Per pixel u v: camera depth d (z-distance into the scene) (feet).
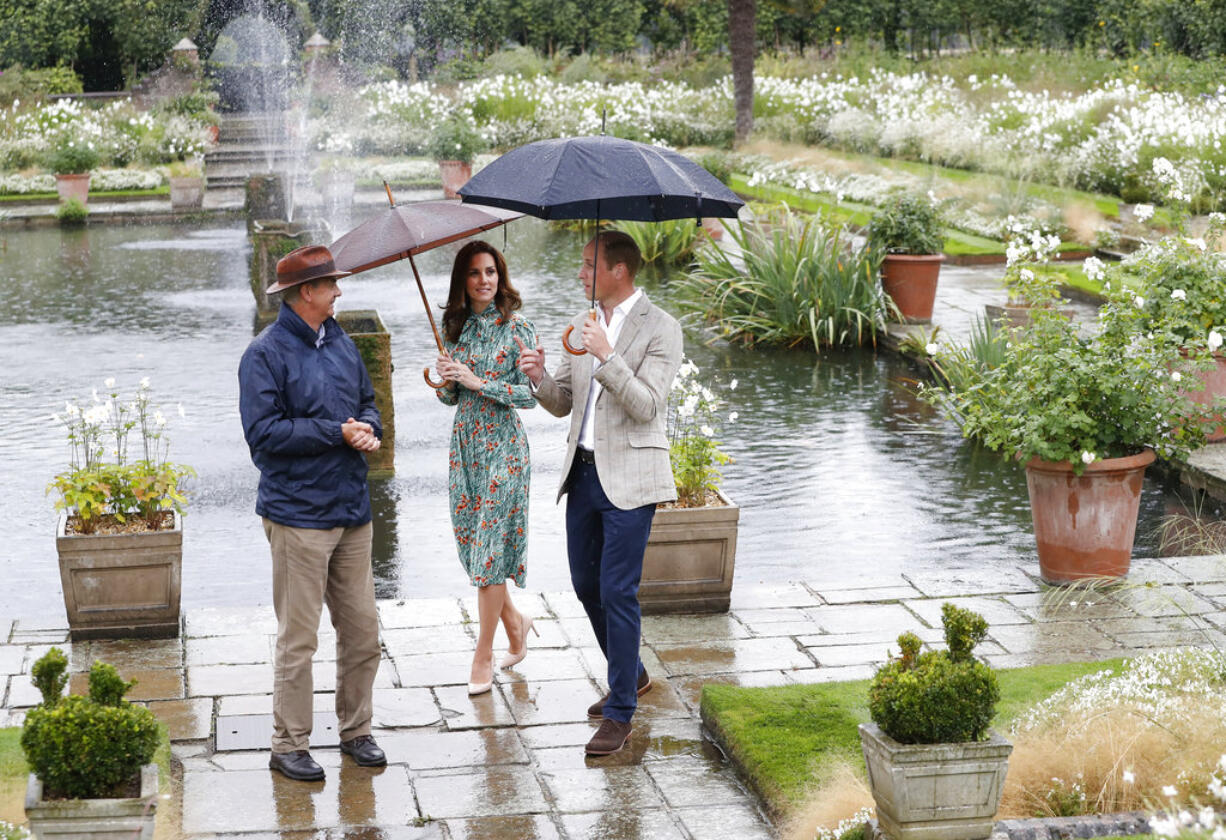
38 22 132.46
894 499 27.76
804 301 42.80
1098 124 75.46
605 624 16.67
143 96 122.72
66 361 40.83
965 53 130.52
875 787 12.28
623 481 15.46
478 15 140.15
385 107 101.19
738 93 94.79
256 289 48.08
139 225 78.59
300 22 130.52
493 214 16.94
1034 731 14.70
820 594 21.01
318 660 18.20
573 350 16.01
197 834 13.64
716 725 15.94
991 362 34.17
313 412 14.57
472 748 15.76
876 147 87.45
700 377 38.93
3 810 13.02
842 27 144.15
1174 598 20.68
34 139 95.55
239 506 27.02
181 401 35.58
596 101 101.45
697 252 48.44
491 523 16.70
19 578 23.13
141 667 17.74
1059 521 21.18
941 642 18.97
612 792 14.71
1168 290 27.78
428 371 16.46
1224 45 95.50
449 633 19.30
